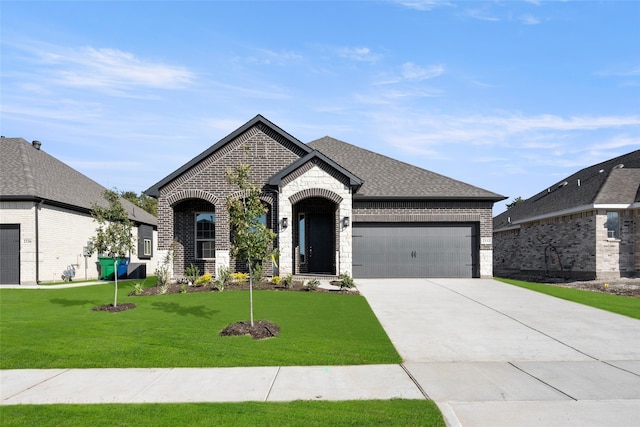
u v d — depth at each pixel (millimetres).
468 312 11594
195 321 10281
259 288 15312
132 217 27266
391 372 7020
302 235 19984
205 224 19031
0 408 5570
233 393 6082
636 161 25375
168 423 5059
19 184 19266
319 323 10172
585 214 22297
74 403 5738
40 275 19047
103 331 9359
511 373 6965
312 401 5766
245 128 17844
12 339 8758
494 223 35688
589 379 6656
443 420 5133
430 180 20531
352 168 21656
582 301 13320
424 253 19469
